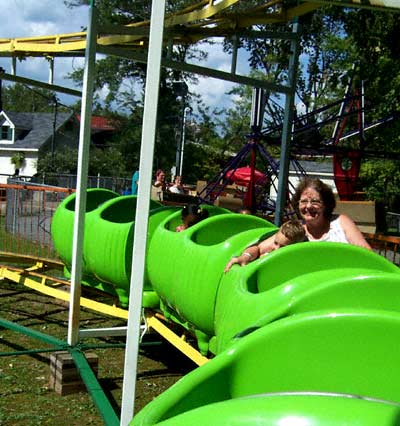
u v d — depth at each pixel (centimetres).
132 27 460
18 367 489
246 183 1603
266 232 382
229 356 195
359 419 131
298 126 1335
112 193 740
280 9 480
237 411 141
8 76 600
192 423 145
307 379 201
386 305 250
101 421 386
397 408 135
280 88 624
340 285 250
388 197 2073
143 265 281
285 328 201
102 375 473
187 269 405
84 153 463
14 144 4572
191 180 3641
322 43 1927
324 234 390
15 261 752
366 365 199
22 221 1141
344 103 1378
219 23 492
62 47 537
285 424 134
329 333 201
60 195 1110
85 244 576
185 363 517
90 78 457
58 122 4725
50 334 589
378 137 1357
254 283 316
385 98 1240
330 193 386
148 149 278
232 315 297
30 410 400
